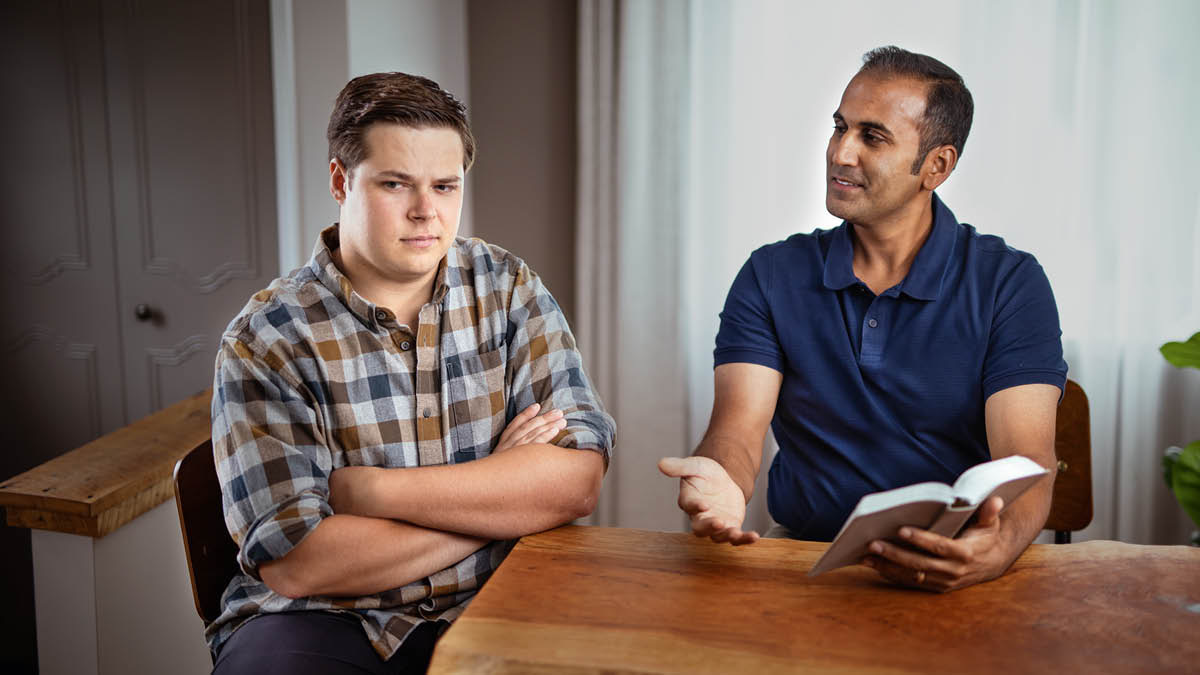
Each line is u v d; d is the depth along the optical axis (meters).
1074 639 1.04
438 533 1.31
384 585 1.29
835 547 1.07
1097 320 2.62
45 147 2.61
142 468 1.85
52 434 2.72
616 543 1.30
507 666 0.99
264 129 2.49
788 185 2.83
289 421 1.32
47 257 2.65
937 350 1.54
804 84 2.78
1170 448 2.43
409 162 1.30
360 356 1.38
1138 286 2.58
